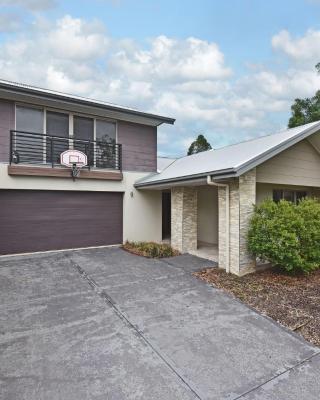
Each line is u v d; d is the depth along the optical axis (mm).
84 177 9891
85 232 10281
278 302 5371
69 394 2846
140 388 2938
